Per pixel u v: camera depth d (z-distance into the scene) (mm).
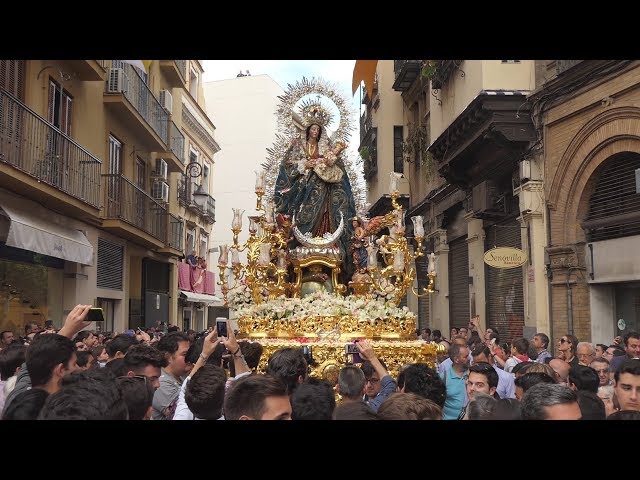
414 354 7594
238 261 8781
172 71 22688
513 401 3939
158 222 20625
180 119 25156
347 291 9516
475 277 16141
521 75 12906
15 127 10867
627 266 10367
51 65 13023
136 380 3545
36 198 12211
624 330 11141
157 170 21438
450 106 16719
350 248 9484
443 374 7301
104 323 16969
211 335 4566
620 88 10188
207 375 3752
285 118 10117
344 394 4531
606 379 6133
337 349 7258
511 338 14039
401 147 24750
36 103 12430
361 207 10359
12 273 12641
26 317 13094
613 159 10766
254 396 3055
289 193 9508
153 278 22000
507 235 14383
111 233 17094
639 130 9797
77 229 14609
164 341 5379
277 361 5043
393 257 8750
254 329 8055
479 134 13258
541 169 12461
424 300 22547
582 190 11367
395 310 8328
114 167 17281
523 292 13195
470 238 16438
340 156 9734
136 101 18016
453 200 18031
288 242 9367
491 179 14516
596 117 10758
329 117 10031
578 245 11508
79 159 13953
